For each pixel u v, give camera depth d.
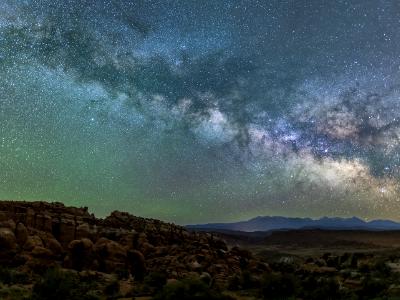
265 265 41.34
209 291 24.38
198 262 37.88
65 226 39.38
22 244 35.28
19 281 28.86
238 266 40.09
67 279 26.03
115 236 40.44
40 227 38.59
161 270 34.25
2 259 33.16
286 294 28.17
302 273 40.22
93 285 28.55
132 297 25.89
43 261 33.59
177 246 41.56
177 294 23.86
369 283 29.11
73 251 34.16
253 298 27.59
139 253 35.44
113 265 34.03
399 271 40.16
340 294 27.52
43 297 23.95
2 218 37.66
